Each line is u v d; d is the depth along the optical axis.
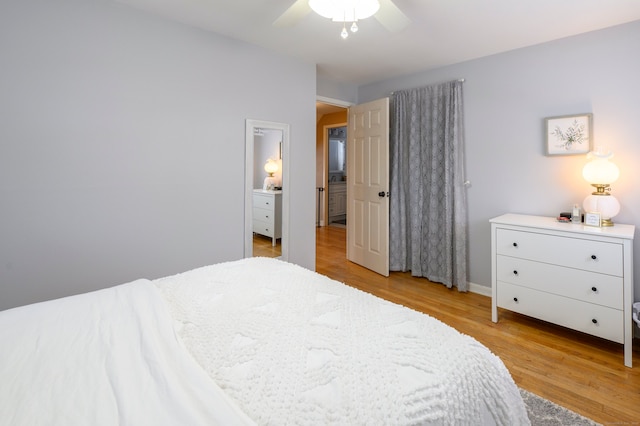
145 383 0.77
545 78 2.76
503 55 2.99
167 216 2.48
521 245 2.47
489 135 3.12
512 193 3.00
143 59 2.31
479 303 3.01
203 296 1.34
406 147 3.78
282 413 0.71
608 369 1.98
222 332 1.05
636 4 2.13
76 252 2.11
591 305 2.17
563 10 2.22
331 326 1.09
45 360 0.86
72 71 2.05
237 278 1.55
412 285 3.48
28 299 1.96
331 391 0.78
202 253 2.68
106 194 2.21
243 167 2.89
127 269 2.31
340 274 3.85
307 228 3.44
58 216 2.04
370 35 2.66
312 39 2.76
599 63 2.50
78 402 0.71
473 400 0.87
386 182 3.73
